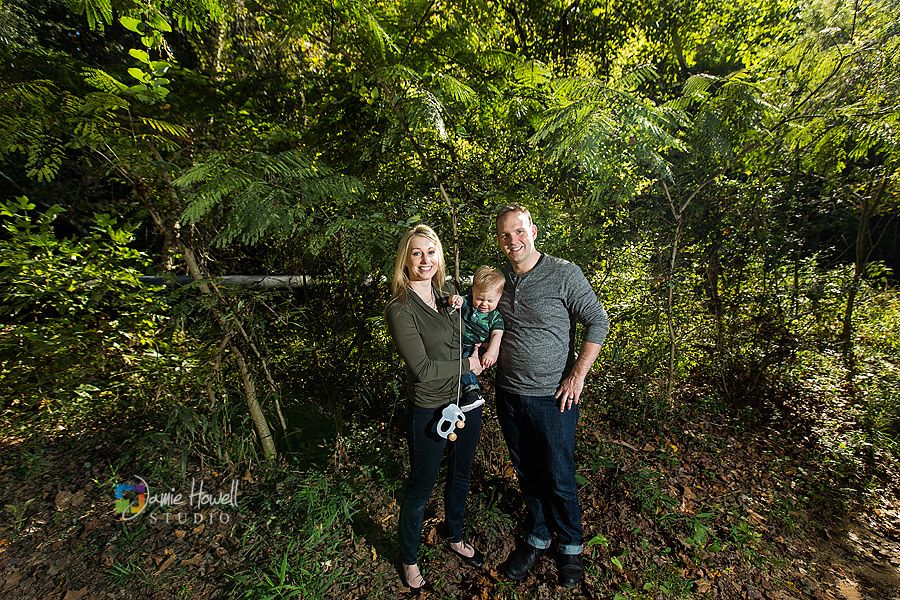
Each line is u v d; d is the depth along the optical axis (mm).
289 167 2107
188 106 2682
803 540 2514
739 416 3730
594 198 3152
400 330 1816
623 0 5719
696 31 6449
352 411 3225
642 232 3551
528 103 3150
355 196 2285
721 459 3158
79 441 3162
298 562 2143
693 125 2990
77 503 2559
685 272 3777
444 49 2840
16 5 4434
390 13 2748
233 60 4199
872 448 3270
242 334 2564
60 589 2039
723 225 3930
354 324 2846
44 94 2031
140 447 2879
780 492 2871
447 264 2848
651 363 3938
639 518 2539
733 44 6543
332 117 2893
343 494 2506
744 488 2883
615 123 2455
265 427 2770
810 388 3959
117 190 3561
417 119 2318
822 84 3805
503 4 5324
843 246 7680
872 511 2803
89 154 2398
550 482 2119
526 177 3355
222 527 2393
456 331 1925
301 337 2975
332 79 2904
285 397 3117
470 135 3115
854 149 3994
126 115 2199
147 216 2672
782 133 3555
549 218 2951
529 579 2164
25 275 2852
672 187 3469
